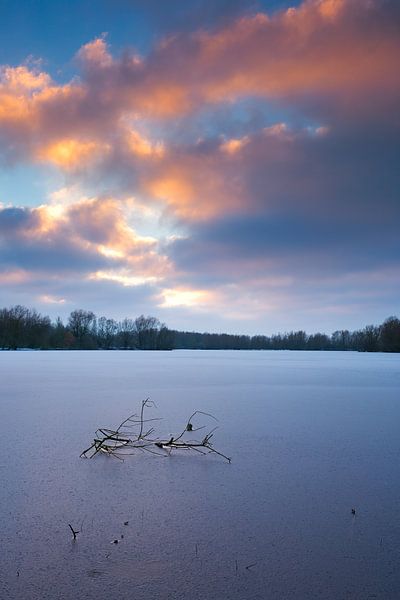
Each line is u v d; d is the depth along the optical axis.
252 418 12.78
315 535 5.22
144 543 5.01
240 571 4.44
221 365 41.66
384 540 5.10
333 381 24.81
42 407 14.26
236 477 7.36
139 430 11.01
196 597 4.01
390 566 4.55
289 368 37.12
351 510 5.95
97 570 4.45
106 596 4.02
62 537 5.15
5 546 4.93
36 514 5.79
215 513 5.85
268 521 5.61
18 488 6.75
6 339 92.56
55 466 7.93
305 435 10.53
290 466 8.02
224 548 4.91
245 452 9.00
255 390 19.94
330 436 10.41
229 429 11.23
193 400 16.34
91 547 4.91
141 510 5.94
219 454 8.78
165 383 22.77
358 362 49.59
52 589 4.12
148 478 7.29
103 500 6.29
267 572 4.43
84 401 15.68
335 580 4.30
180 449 9.22
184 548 4.90
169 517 5.71
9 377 25.73
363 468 7.86
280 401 16.31
